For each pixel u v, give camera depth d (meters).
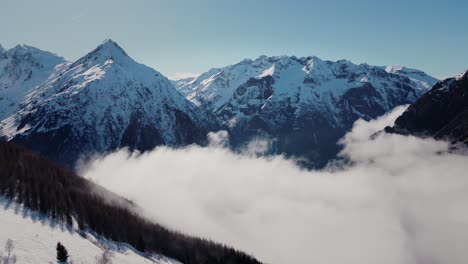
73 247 98.44
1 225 97.44
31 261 80.06
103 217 164.25
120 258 108.94
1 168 163.62
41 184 164.88
